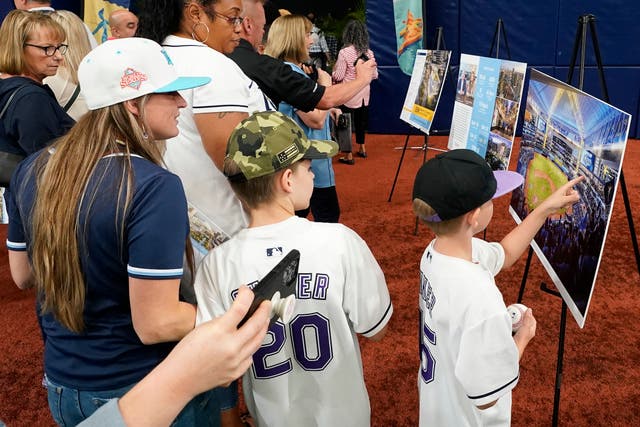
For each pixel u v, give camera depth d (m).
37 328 3.06
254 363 1.37
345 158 6.32
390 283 3.41
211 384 0.61
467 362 1.28
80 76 1.14
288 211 1.34
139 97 1.13
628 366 2.51
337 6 10.45
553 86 2.01
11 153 2.21
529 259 2.55
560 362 2.02
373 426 2.22
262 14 2.24
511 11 6.59
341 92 2.23
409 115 4.67
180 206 1.10
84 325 1.16
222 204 1.69
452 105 7.25
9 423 2.32
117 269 1.10
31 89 2.14
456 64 7.03
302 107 2.22
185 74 1.53
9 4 5.29
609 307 3.02
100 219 1.05
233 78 1.58
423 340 1.52
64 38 2.35
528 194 2.26
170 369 0.60
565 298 1.86
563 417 2.21
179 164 1.64
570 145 1.82
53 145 1.19
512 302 3.11
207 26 1.64
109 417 0.57
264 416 1.43
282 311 0.79
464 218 1.35
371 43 7.31
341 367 1.38
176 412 0.60
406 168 6.02
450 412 1.42
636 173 5.30
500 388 1.29
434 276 1.39
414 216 4.56
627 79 6.30
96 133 1.11
